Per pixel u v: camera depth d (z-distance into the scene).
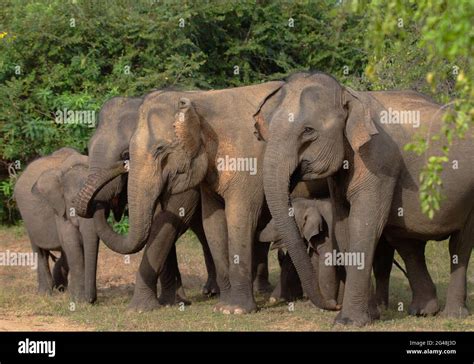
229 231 12.46
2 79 20.98
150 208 12.02
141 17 20.83
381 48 7.15
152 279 12.95
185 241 19.84
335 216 11.80
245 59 21.84
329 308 11.39
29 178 15.74
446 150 7.09
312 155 10.82
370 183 11.09
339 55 22.20
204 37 21.55
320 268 12.87
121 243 12.62
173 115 12.12
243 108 12.50
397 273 16.84
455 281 12.22
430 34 6.42
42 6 21.44
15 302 13.41
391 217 11.61
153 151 11.98
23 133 20.41
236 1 21.44
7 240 20.36
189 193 13.06
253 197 12.46
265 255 15.05
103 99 20.12
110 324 11.58
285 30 21.98
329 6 22.69
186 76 20.55
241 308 12.46
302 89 10.96
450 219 11.77
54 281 15.62
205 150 12.25
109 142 13.04
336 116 10.81
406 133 11.38
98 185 12.66
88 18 20.88
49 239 15.05
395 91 12.05
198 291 15.43
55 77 20.61
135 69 20.94
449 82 17.81
